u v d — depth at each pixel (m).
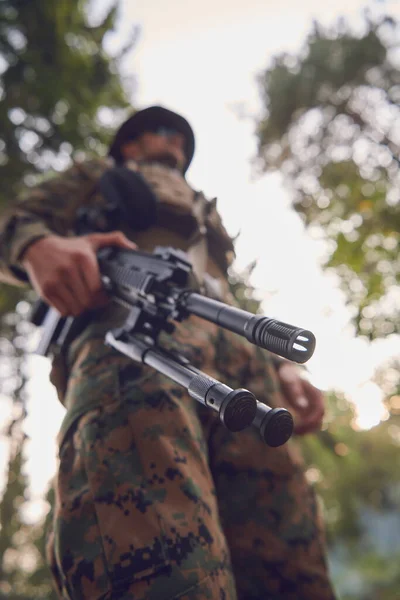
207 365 1.41
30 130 7.06
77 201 1.62
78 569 1.00
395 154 7.08
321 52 8.02
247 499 1.46
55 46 7.17
